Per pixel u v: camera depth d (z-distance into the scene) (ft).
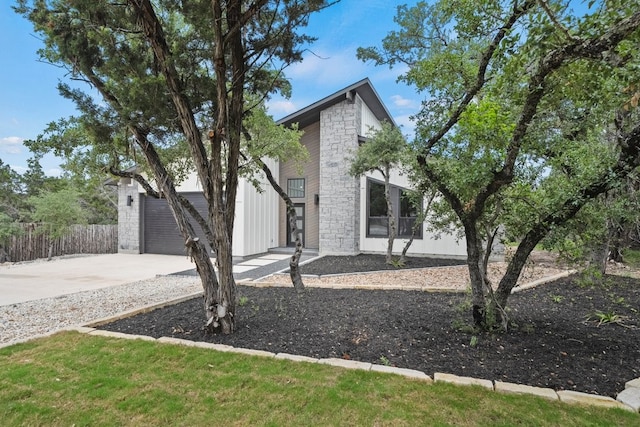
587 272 12.57
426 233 35.73
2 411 7.32
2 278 27.45
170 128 12.95
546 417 6.87
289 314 14.44
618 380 8.52
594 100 9.30
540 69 8.55
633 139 9.45
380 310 14.92
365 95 40.57
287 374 8.82
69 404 7.59
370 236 38.73
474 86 10.80
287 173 46.39
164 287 23.40
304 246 45.78
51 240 41.57
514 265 11.88
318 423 6.82
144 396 7.89
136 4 10.12
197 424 6.87
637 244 25.95
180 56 12.03
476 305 11.98
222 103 11.02
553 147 11.30
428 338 11.43
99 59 11.71
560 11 7.40
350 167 34.12
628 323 13.08
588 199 10.15
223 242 12.03
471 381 8.29
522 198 11.51
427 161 12.48
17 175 66.44
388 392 7.86
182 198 13.43
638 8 6.68
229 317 12.15
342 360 9.61
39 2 11.53
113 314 15.58
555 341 11.13
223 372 8.99
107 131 12.50
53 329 14.19
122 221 45.78
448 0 10.09
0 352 10.37
